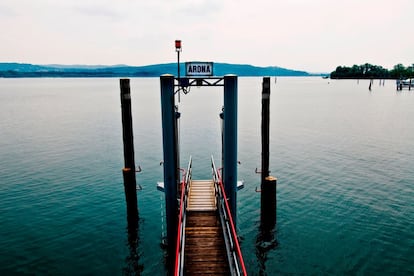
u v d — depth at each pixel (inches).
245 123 2034.9
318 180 925.2
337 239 617.3
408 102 3312.0
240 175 991.0
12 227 663.1
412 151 1249.4
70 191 846.5
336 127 1838.1
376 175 961.5
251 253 578.6
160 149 1311.5
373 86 7022.6
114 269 541.0
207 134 1678.2
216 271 387.9
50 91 6058.1
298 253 577.0
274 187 633.6
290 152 1256.2
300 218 698.2
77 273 529.3
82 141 1451.8
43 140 1472.7
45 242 612.7
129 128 625.9
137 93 5462.6
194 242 440.8
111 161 1117.7
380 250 581.3
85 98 4227.4
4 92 5654.5
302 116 2342.5
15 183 900.0
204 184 635.5
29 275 521.0
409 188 854.5
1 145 1364.4
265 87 584.7
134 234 642.2
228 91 473.1
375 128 1786.4
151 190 866.8
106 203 776.3
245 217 706.2
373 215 707.4
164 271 535.2
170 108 461.4
